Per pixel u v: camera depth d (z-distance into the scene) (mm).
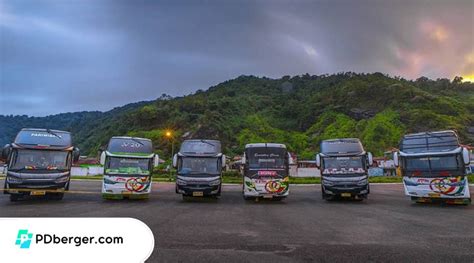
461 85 139375
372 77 128500
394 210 13836
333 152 17750
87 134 125500
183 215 11742
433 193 15297
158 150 83000
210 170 16969
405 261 6098
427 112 88500
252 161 17141
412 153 16078
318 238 7996
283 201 17875
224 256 6285
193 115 100438
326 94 122938
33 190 14977
